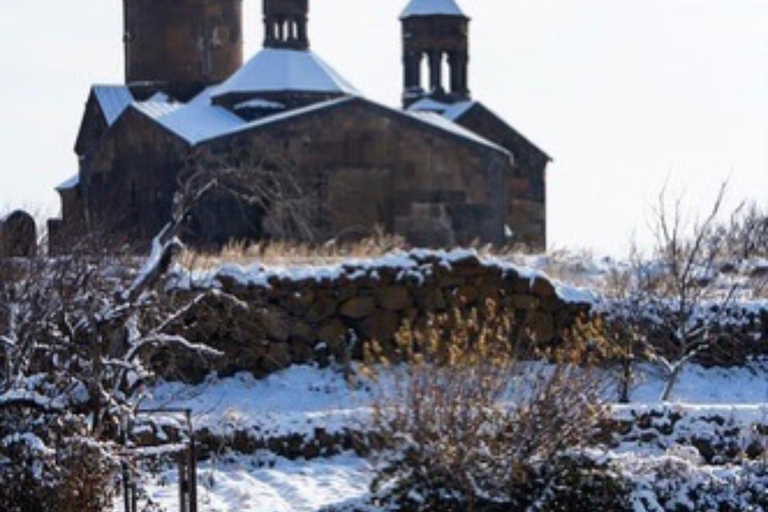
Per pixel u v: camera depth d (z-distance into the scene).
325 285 29.81
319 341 29.62
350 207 65.50
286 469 22.97
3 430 18.33
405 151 66.88
